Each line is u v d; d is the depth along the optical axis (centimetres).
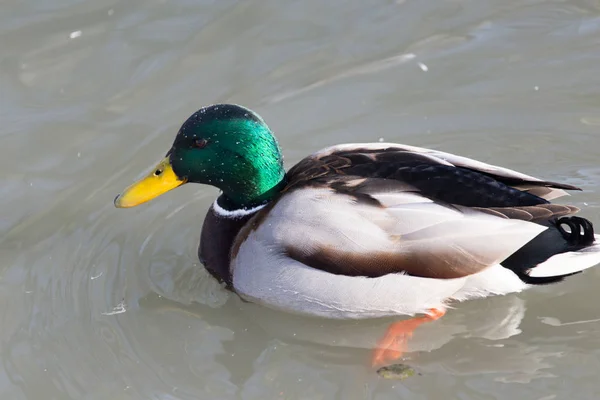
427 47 1605
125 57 1566
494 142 1424
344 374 1070
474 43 1606
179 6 1666
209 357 1103
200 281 1219
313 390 1045
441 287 1066
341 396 1034
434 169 1070
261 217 1114
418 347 1107
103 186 1368
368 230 1041
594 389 1014
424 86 1533
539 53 1575
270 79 1548
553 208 1052
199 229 1319
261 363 1095
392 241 1039
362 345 1121
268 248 1077
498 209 1050
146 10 1658
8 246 1275
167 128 1453
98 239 1293
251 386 1054
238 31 1625
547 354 1081
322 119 1478
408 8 1669
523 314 1147
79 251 1271
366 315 1101
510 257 1074
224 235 1165
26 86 1519
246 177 1143
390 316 1112
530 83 1521
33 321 1155
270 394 1040
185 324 1155
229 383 1060
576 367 1055
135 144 1428
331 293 1070
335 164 1108
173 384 1057
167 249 1281
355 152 1128
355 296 1068
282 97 1517
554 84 1513
